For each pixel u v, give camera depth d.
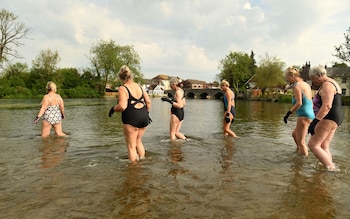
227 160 5.32
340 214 3.02
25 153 5.86
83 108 24.86
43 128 8.12
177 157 5.54
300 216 2.97
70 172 4.50
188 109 25.02
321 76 4.84
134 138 5.27
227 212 3.06
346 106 34.44
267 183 4.00
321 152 4.81
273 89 67.88
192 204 3.27
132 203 3.29
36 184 3.92
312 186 3.88
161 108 25.72
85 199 3.40
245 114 18.36
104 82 74.06
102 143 7.05
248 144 6.95
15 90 57.94
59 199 3.40
